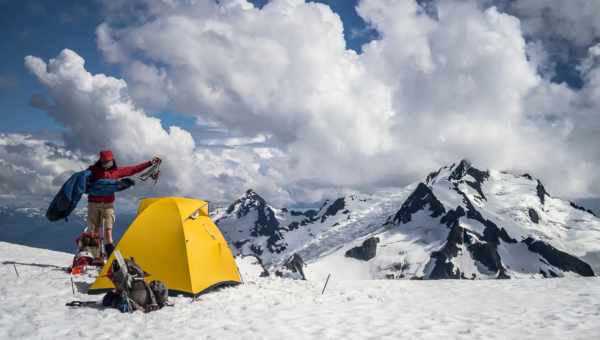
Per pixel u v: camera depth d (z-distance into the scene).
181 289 17.05
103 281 16.56
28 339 11.27
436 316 15.15
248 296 17.42
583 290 19.30
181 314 14.36
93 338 11.65
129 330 12.48
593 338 12.51
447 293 19.45
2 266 20.62
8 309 13.66
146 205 19.53
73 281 18.17
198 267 17.66
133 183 19.77
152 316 13.98
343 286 20.69
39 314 13.43
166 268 17.34
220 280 18.48
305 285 20.44
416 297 18.58
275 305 16.14
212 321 13.68
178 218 17.92
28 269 20.20
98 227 20.00
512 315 15.31
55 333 11.88
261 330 12.84
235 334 12.41
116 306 14.60
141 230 17.94
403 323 14.08
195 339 11.88
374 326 13.62
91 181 19.47
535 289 19.94
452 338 12.57
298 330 12.98
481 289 20.25
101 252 19.98
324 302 16.95
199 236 18.41
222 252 19.23
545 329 13.48
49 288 16.81
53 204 18.91
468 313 15.72
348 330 13.12
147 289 14.85
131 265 15.02
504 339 12.51
